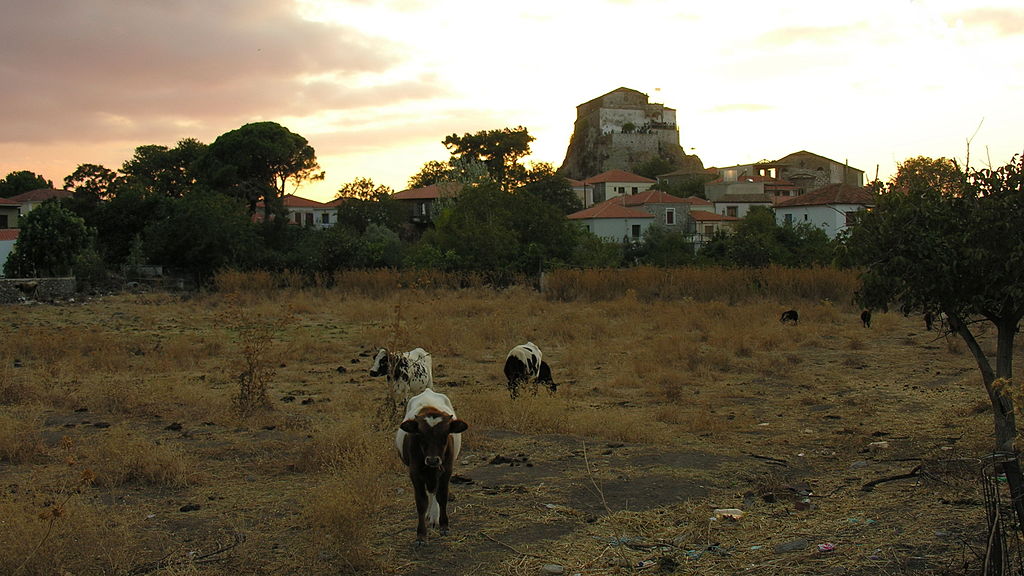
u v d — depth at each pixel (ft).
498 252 145.89
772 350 66.95
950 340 68.59
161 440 34.27
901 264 27.73
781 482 28.68
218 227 159.74
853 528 23.48
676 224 265.54
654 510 25.66
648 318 90.43
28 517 21.93
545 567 21.01
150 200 194.70
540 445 34.19
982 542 21.49
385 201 274.98
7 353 61.26
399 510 25.50
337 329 82.94
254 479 29.01
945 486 26.94
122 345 66.44
